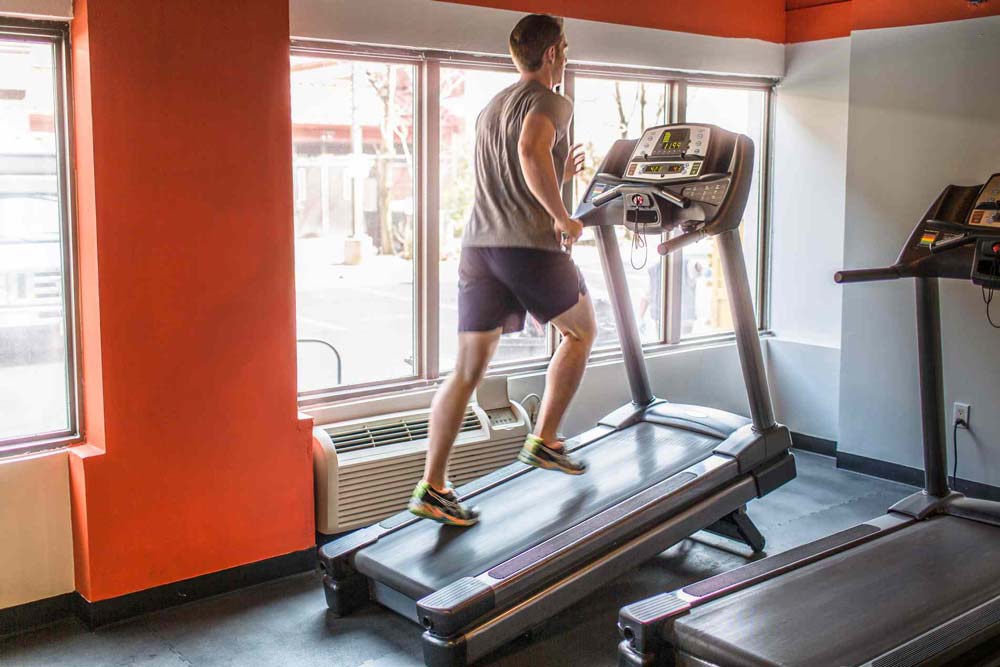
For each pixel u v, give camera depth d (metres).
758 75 5.62
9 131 3.46
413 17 4.22
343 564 3.64
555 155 3.65
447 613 3.05
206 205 3.65
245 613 3.72
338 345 4.65
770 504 4.88
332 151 4.46
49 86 3.50
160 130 3.51
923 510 3.90
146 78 3.46
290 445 3.98
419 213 4.46
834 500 4.93
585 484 3.93
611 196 4.05
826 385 5.63
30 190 3.52
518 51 3.56
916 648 2.73
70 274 3.58
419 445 4.35
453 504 3.66
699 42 5.29
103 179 3.41
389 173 4.54
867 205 5.16
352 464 4.14
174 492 3.70
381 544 3.64
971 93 4.71
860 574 3.29
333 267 4.60
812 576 3.28
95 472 3.51
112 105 3.40
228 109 3.66
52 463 3.55
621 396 5.30
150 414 3.61
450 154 4.69
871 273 3.80
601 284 5.55
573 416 5.09
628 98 5.31
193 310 3.67
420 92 4.38
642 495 3.73
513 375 4.87
